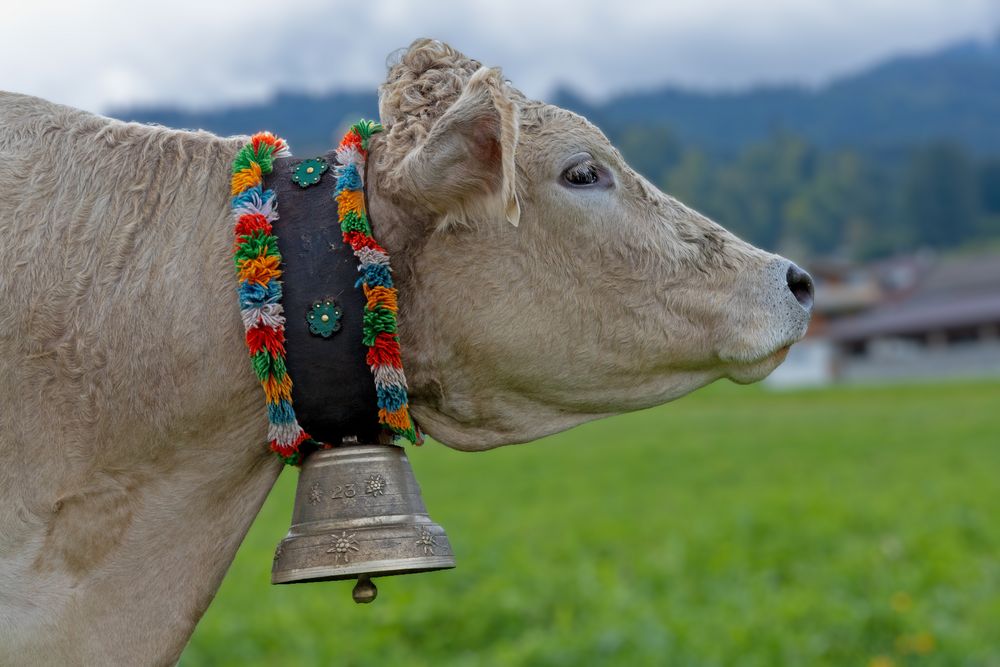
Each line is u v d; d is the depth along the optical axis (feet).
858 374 274.16
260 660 29.55
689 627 29.60
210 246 9.34
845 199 603.67
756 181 620.49
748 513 54.49
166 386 9.16
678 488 77.46
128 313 9.18
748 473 86.53
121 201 9.45
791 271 10.62
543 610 33.50
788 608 31.09
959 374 266.77
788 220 584.81
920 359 270.87
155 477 9.27
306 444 9.39
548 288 9.87
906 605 30.96
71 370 9.07
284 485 79.71
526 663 27.63
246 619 32.68
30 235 9.24
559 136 10.03
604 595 34.24
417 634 32.27
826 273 324.39
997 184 649.20
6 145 9.53
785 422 147.02
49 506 9.03
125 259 9.28
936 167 582.35
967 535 48.19
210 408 9.25
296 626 32.01
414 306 9.61
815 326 277.64
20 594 8.97
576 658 27.35
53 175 9.48
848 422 141.90
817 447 108.58
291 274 9.11
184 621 9.41
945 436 114.73
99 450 9.12
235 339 9.21
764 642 28.04
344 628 32.22
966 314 265.34
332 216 9.27
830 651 28.17
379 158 9.64
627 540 49.67
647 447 115.75
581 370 10.07
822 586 36.22
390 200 9.53
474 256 9.66
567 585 36.40
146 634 9.27
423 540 9.10
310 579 9.05
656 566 40.24
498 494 77.46
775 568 40.52
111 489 9.18
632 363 10.16
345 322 9.06
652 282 10.12
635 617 30.96
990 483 69.10
